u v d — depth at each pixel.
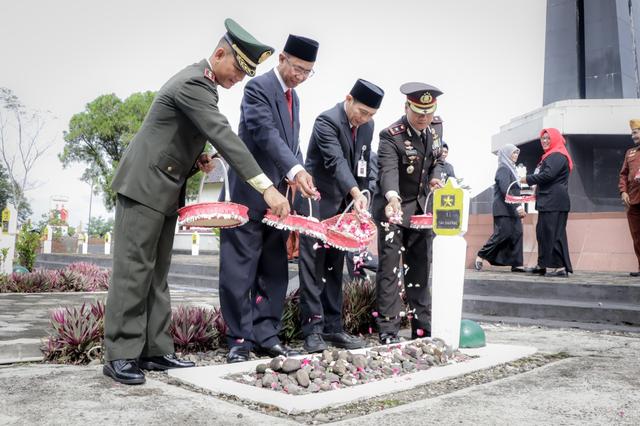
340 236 3.36
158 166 2.86
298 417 2.35
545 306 5.95
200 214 2.74
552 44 17.67
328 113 4.02
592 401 2.60
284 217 2.90
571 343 4.51
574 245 9.97
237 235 3.58
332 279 4.22
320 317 3.99
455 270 3.78
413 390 2.86
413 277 4.58
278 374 2.93
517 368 3.47
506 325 5.81
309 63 3.61
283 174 3.57
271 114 3.60
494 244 8.99
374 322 5.12
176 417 2.24
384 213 4.40
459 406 2.49
